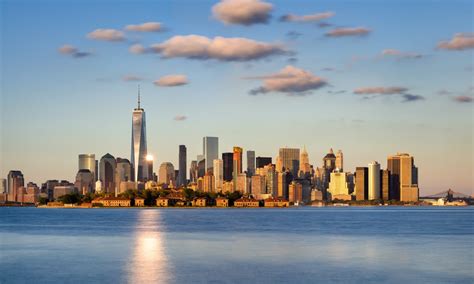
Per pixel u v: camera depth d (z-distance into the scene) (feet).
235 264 386.73
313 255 438.40
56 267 374.63
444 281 322.14
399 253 451.94
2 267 375.45
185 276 338.34
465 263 391.86
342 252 458.91
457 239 593.01
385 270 359.66
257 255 438.81
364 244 533.14
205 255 439.63
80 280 327.06
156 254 447.42
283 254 446.19
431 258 420.36
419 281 321.73
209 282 319.06
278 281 321.93
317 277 333.83
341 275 341.00
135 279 328.90
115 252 462.19
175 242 555.69
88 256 435.12
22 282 322.34
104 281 323.57
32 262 399.85
